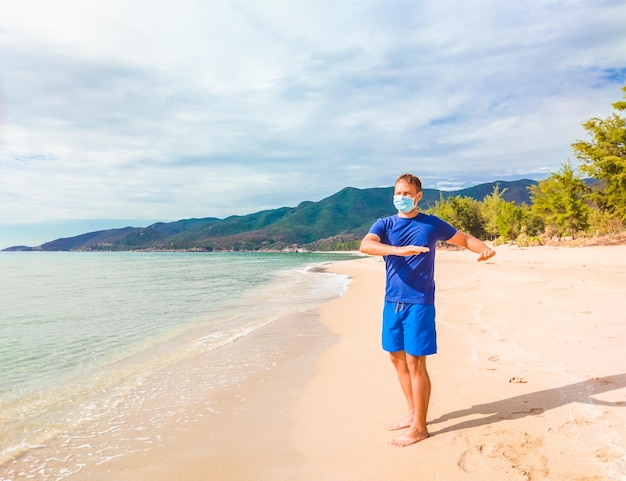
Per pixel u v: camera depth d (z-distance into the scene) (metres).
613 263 18.30
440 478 2.57
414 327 3.15
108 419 4.32
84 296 16.61
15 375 5.96
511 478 2.46
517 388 3.99
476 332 6.80
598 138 34.81
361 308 11.95
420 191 3.33
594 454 2.59
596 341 5.30
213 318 10.81
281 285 21.34
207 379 5.65
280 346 7.52
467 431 3.17
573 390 3.73
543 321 6.94
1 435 3.96
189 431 3.94
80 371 6.15
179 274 32.56
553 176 40.72
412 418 3.46
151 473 3.15
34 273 36.03
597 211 37.97
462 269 21.16
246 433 3.79
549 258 23.86
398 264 3.28
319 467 2.97
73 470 3.27
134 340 8.27
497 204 68.12
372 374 5.35
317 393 4.81
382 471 2.76
